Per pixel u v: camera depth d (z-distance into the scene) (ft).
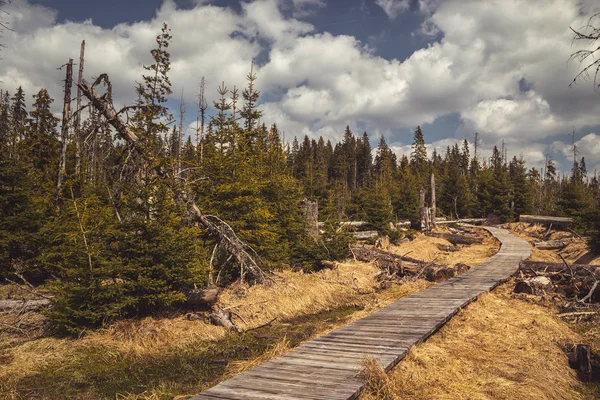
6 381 24.17
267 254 51.37
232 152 51.03
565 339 31.65
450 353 26.96
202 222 45.16
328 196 93.81
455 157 306.96
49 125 107.04
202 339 33.09
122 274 33.78
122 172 40.27
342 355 24.27
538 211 165.37
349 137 377.09
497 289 46.75
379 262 60.49
